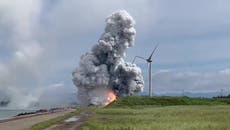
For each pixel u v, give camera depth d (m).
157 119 90.06
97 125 76.56
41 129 72.44
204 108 157.50
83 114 137.75
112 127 69.88
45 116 137.75
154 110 150.25
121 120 91.81
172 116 101.25
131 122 82.88
